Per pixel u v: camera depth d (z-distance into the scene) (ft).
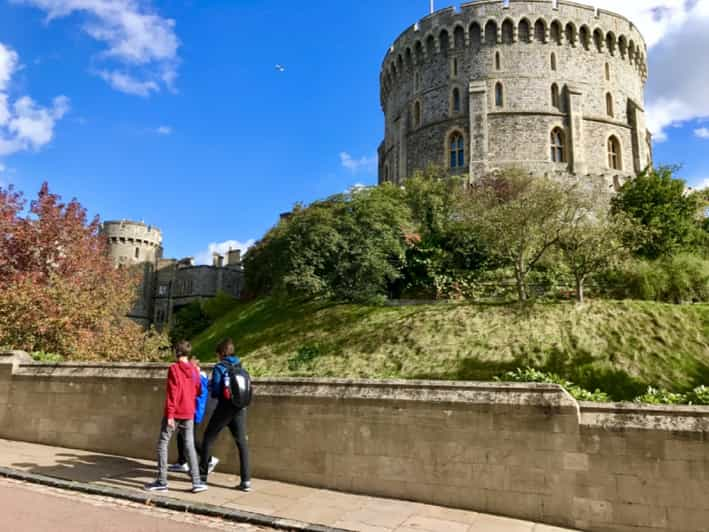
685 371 66.49
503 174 124.06
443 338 82.48
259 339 104.27
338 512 23.24
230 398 25.96
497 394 24.84
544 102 151.23
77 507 22.89
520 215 90.94
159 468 25.34
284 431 28.43
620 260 91.50
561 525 22.76
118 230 242.17
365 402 26.89
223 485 26.84
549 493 23.16
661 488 21.91
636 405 23.18
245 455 26.27
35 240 71.72
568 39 155.94
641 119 158.51
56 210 75.61
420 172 142.82
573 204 101.96
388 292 109.81
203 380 30.09
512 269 105.91
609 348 72.38
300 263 107.04
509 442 24.09
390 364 79.61
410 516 23.06
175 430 27.32
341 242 105.60
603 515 22.36
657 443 22.24
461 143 155.02
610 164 154.10
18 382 37.47
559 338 76.33
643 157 157.89
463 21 157.48
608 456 22.72
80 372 35.50
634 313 79.56
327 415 27.58
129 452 32.48
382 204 112.37
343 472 26.68
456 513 23.72
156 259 250.98
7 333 50.11
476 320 85.30
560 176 136.46
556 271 102.32
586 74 155.12
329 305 107.55
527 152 148.36
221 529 21.16
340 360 84.28
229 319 133.08
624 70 160.86
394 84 177.06
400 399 26.23
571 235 88.79
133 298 75.61
